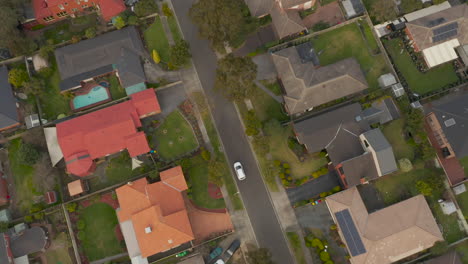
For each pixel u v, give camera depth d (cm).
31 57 7356
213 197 7012
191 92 7425
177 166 6825
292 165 7125
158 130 7256
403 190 7012
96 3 7481
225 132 7275
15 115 7025
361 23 7719
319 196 7006
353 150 6875
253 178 7088
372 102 7269
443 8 7638
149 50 7575
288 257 6794
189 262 6625
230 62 6488
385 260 6431
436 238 6494
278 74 7256
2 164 7044
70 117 7194
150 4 7425
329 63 7562
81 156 6756
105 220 6888
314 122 6944
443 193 6975
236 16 6681
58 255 6738
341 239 6744
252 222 6925
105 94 7375
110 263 6662
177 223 6425
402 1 7569
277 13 7400
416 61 7575
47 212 6806
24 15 7369
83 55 7250
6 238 6500
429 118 7206
